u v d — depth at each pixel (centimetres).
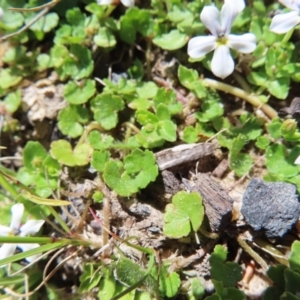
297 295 9
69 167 11
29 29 12
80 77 11
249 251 10
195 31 11
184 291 10
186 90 12
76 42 12
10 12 12
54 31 12
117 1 11
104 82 11
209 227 10
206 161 11
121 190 10
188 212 10
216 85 11
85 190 11
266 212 10
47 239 9
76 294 10
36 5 12
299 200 10
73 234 10
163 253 10
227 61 10
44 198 10
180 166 10
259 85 11
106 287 10
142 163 10
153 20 12
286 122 10
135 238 10
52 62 12
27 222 10
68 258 10
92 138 11
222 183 11
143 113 11
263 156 11
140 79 12
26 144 11
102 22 12
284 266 9
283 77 11
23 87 12
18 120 12
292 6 10
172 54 12
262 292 10
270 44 11
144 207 10
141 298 10
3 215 11
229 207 10
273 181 10
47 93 12
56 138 12
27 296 10
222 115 11
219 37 10
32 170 11
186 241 10
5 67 12
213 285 10
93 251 10
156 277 10
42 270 11
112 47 12
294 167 10
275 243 10
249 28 11
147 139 11
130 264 10
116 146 11
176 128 11
